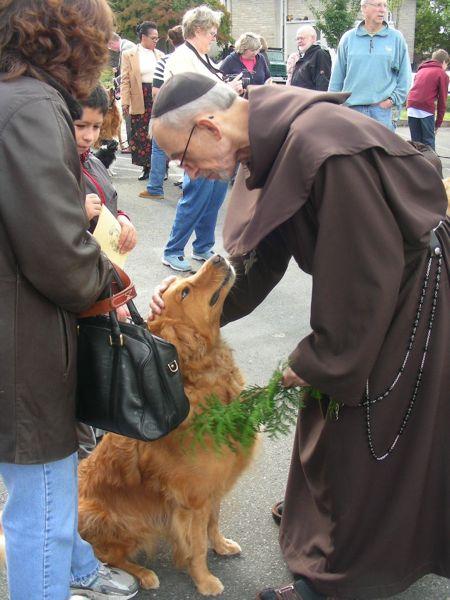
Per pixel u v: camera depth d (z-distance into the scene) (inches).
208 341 91.4
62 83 65.8
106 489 99.0
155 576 100.6
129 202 319.9
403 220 69.9
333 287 70.9
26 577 72.9
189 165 80.7
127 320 95.7
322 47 334.6
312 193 70.1
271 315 195.2
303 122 70.8
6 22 62.0
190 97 76.0
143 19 1165.1
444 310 78.3
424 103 414.3
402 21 1408.7
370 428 80.1
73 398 71.0
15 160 58.8
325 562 88.2
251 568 102.7
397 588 86.6
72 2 64.0
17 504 71.5
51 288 62.8
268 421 83.7
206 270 90.5
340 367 73.0
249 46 309.7
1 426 66.0
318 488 89.7
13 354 64.1
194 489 93.0
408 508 82.8
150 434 75.0
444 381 80.4
